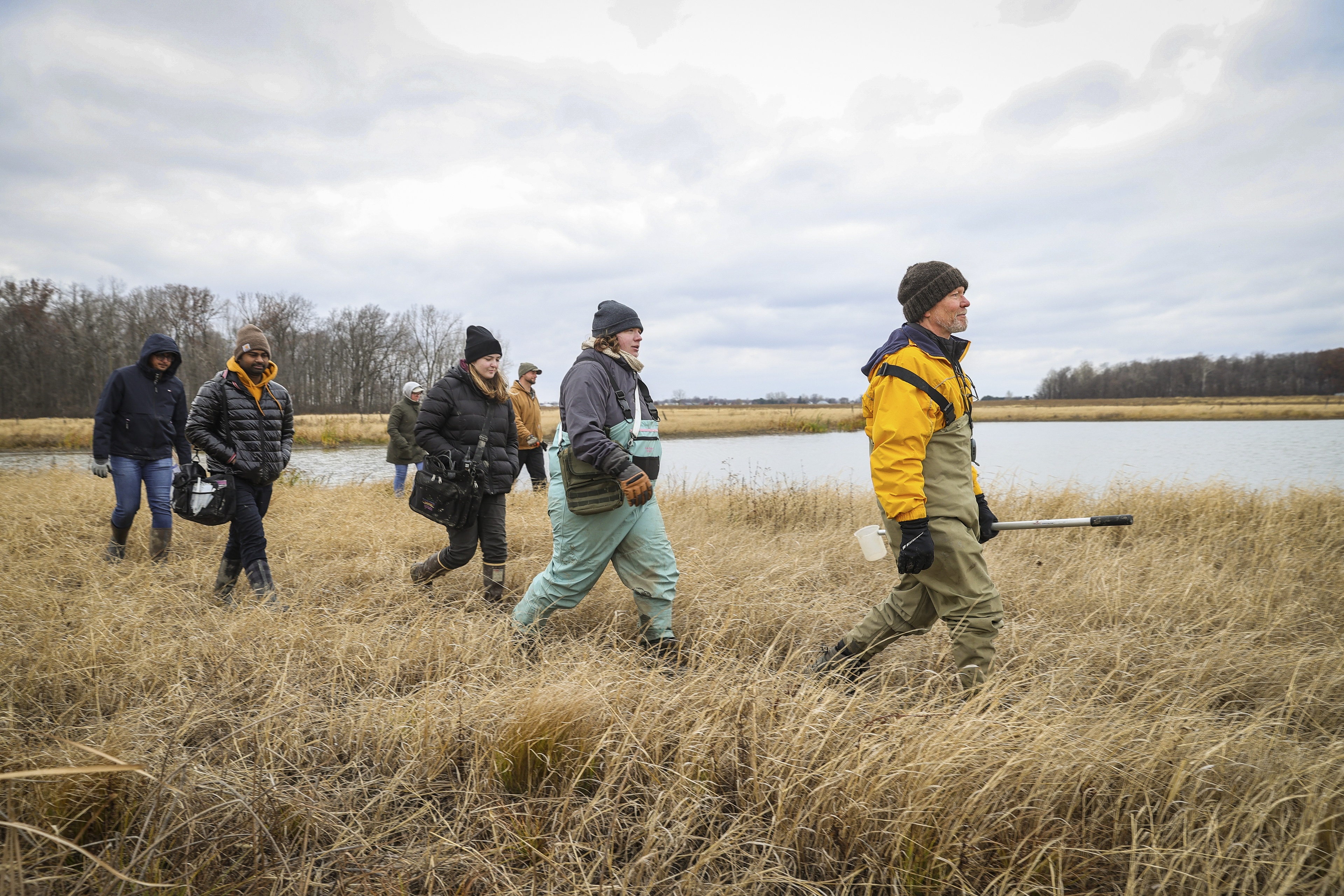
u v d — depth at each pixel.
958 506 2.60
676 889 1.68
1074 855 1.77
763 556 5.00
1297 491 7.00
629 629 3.57
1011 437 30.08
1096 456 18.22
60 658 2.69
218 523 3.93
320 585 4.26
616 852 1.85
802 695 2.32
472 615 3.59
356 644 2.97
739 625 3.43
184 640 3.04
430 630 3.19
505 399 4.23
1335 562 4.78
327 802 1.98
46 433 27.16
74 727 2.29
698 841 1.89
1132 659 3.09
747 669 2.74
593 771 2.10
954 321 2.71
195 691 2.58
